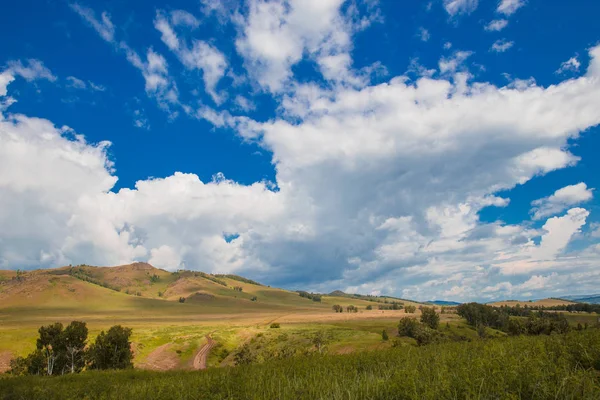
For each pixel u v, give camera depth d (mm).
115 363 80312
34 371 83938
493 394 6098
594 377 6504
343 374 10547
